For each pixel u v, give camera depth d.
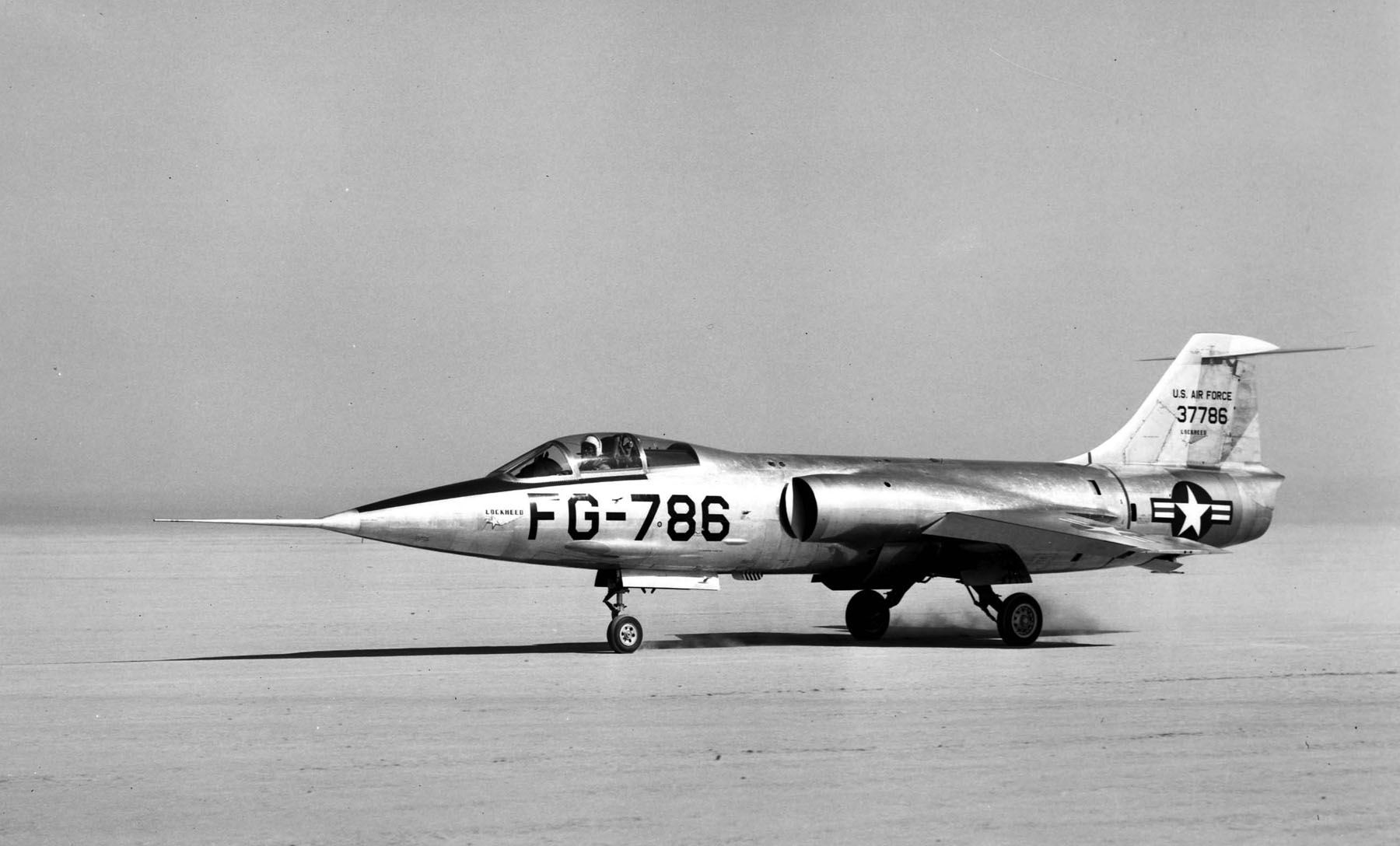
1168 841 11.00
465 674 20.48
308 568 57.47
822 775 13.20
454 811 11.89
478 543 23.06
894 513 25.52
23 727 15.89
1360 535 101.50
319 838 11.07
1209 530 29.75
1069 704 17.36
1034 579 54.34
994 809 11.91
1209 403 30.80
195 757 14.12
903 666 21.58
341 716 16.52
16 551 71.75
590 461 24.05
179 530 116.31
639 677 20.02
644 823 11.50
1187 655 23.31
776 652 23.91
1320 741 14.87
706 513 24.53
